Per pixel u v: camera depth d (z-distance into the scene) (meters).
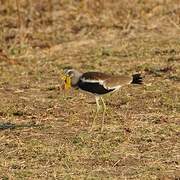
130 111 14.17
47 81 16.81
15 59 18.78
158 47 19.30
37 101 15.16
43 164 11.44
